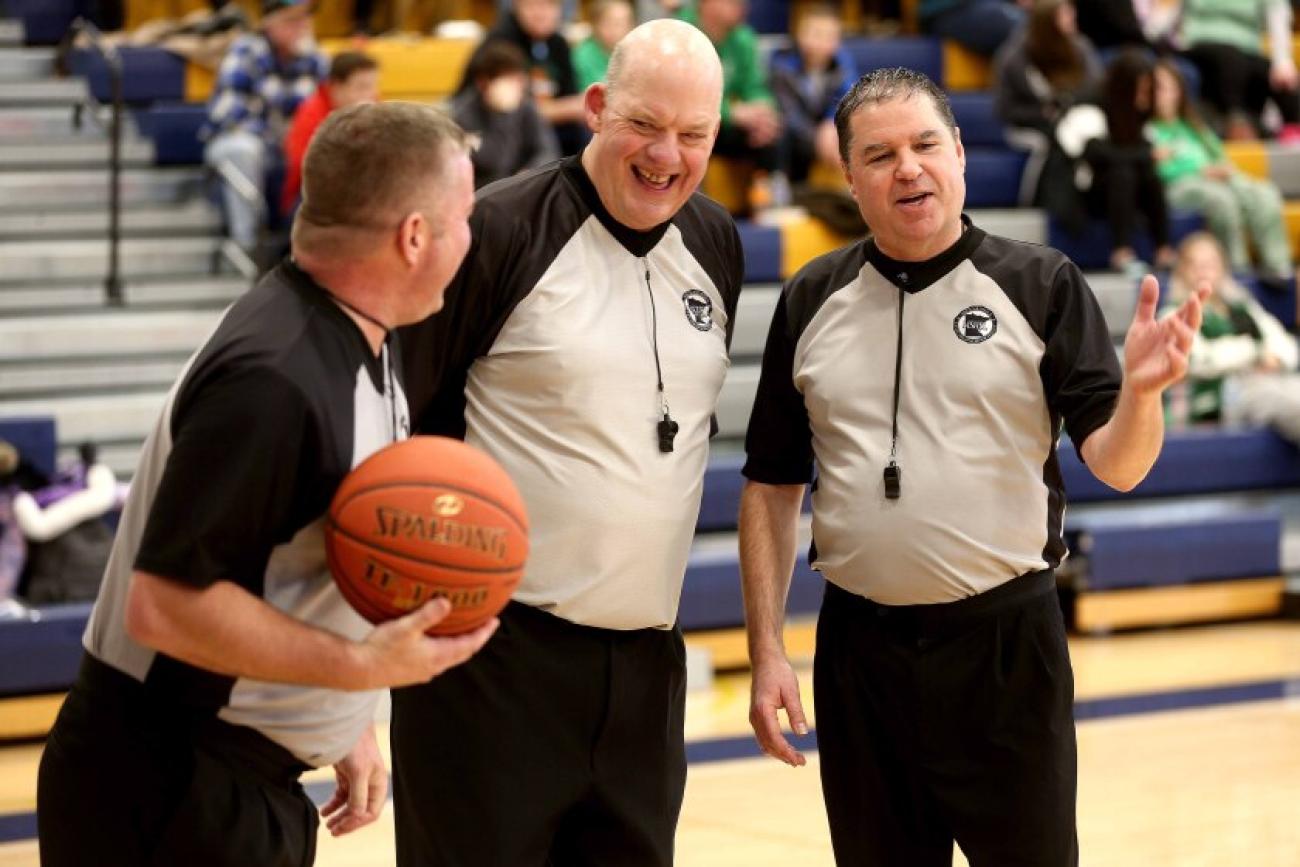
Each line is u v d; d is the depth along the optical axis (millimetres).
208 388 3379
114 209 11328
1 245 11703
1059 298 4438
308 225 3523
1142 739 8508
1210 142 13508
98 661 3627
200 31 13289
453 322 4293
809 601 10070
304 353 3428
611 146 4254
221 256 12094
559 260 4328
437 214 3514
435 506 3441
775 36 15070
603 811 4430
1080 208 12789
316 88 12102
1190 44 15031
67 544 8953
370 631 3639
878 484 4461
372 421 3584
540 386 4281
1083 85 13156
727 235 4617
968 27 14312
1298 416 11555
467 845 4293
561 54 11797
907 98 4379
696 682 9508
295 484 3441
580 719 4336
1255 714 8930
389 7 14570
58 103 12969
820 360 4598
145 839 3547
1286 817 7289
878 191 4406
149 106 13203
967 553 4402
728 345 4645
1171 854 6840
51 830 3637
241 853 3596
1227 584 11016
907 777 4582
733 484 10453
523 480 4273
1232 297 11875
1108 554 10703
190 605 3318
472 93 10969
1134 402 4016
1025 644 4457
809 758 8258
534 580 4281
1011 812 4465
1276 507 11430
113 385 10844
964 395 4430
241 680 3561
